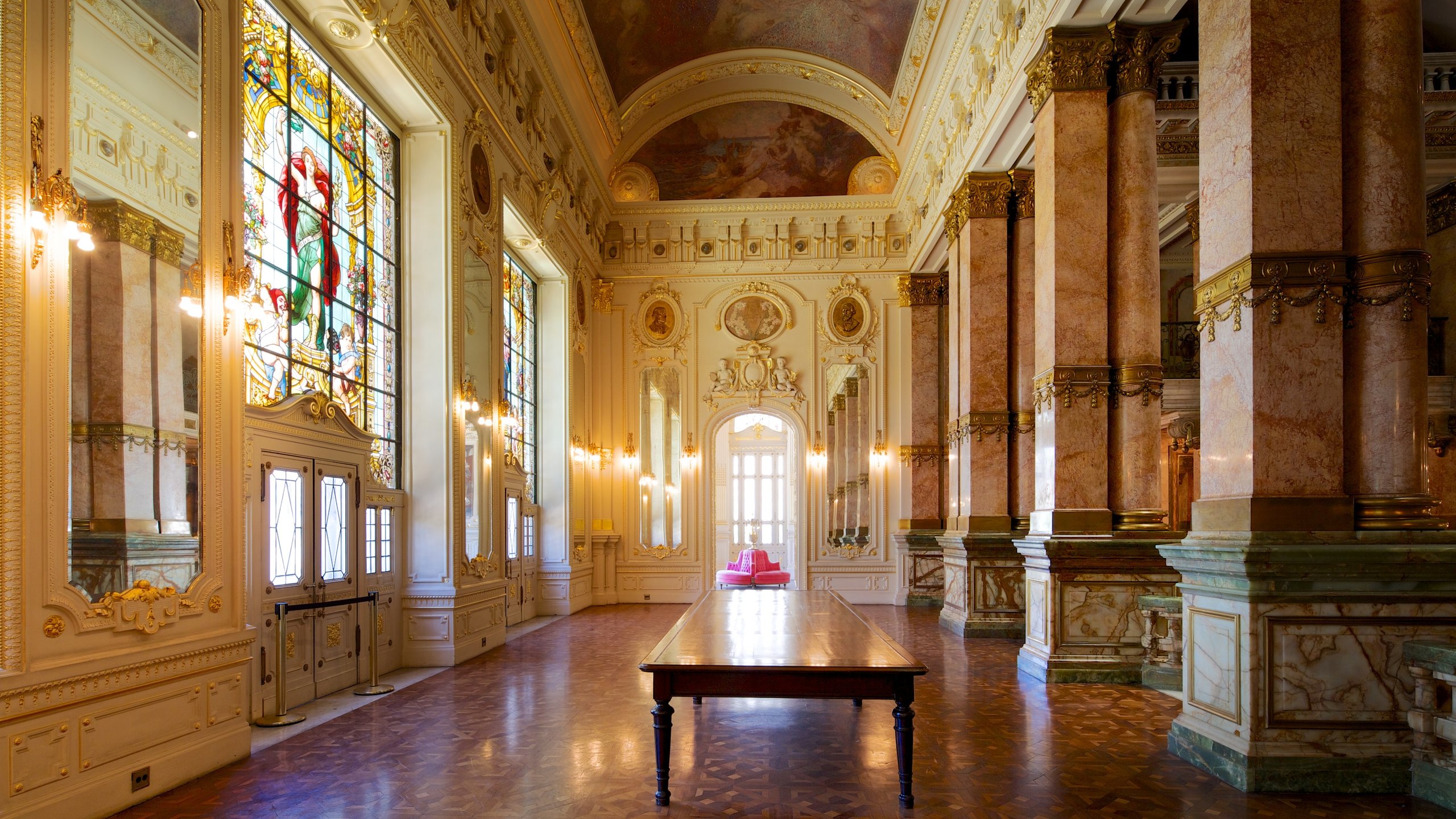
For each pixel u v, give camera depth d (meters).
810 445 16.44
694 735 5.97
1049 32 8.06
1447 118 10.88
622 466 16.53
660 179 17.00
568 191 13.85
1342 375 4.84
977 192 11.23
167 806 4.47
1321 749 4.65
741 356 16.61
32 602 3.96
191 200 5.07
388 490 8.52
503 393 10.42
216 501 5.19
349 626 7.65
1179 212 13.84
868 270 16.50
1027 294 11.20
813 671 4.46
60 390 4.16
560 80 12.40
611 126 15.56
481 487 9.73
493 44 10.16
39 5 4.11
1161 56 8.02
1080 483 7.88
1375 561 4.55
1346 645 4.68
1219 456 5.19
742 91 16.58
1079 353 7.95
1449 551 4.49
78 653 4.18
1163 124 11.02
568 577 14.07
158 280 4.80
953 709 6.75
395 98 8.40
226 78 5.41
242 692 5.43
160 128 4.86
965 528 11.44
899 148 15.98
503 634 10.38
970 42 10.77
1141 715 6.51
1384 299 4.81
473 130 9.55
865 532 16.33
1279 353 4.86
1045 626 8.05
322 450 7.25
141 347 4.67
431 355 8.88
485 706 6.87
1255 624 4.72
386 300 8.73
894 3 12.99
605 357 16.69
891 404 16.39
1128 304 7.99
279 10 6.80
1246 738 4.74
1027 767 5.17
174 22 4.99
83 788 4.18
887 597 16.16
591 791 4.72
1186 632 5.44
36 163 4.07
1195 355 15.23
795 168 16.89
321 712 6.68
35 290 4.05
